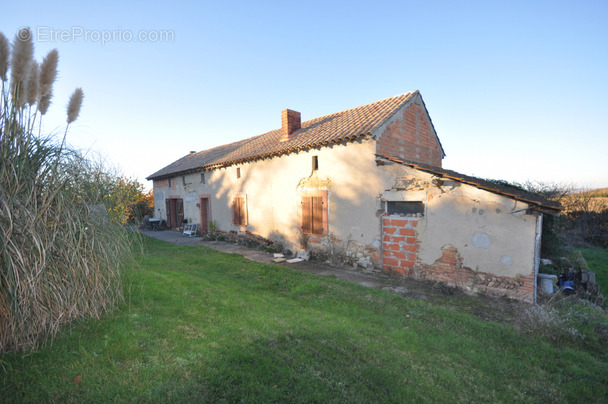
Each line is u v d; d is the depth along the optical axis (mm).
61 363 2596
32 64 2943
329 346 3518
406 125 8859
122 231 3971
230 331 3588
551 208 5078
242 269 7703
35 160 3020
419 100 9383
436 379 3102
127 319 3498
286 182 9930
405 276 7152
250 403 2367
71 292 3066
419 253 6895
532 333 4336
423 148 9805
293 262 8789
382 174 7434
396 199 7184
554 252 9484
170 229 17266
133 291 4535
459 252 6242
